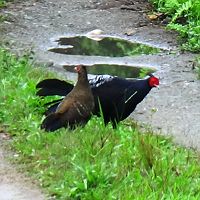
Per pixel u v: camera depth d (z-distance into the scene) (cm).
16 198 969
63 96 1208
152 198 928
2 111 1209
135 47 1723
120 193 948
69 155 1066
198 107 1359
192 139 1223
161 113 1327
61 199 962
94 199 942
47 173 1025
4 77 1343
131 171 1009
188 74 1540
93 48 1697
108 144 1077
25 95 1252
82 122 1118
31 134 1123
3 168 1048
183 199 938
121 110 1193
